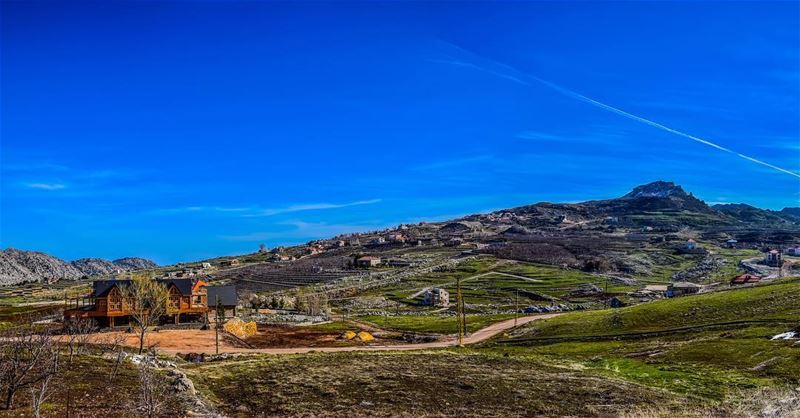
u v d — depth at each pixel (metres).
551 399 71.31
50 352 59.50
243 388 73.12
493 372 89.50
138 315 132.75
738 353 97.56
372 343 143.75
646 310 145.75
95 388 59.38
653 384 81.06
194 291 157.00
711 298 147.38
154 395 53.72
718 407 65.50
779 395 69.06
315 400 68.12
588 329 140.88
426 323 188.88
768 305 129.62
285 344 137.25
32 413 48.03
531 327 154.25
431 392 74.00
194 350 118.38
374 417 61.25
